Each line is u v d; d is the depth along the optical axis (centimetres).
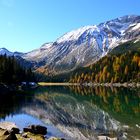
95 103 8162
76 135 3853
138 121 4966
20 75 16575
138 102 8175
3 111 6356
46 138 3566
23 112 6241
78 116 5700
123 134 3878
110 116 5612
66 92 13850
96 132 4056
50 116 5719
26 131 3872
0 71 13012
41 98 10000
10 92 11856
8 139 2784
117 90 14688
